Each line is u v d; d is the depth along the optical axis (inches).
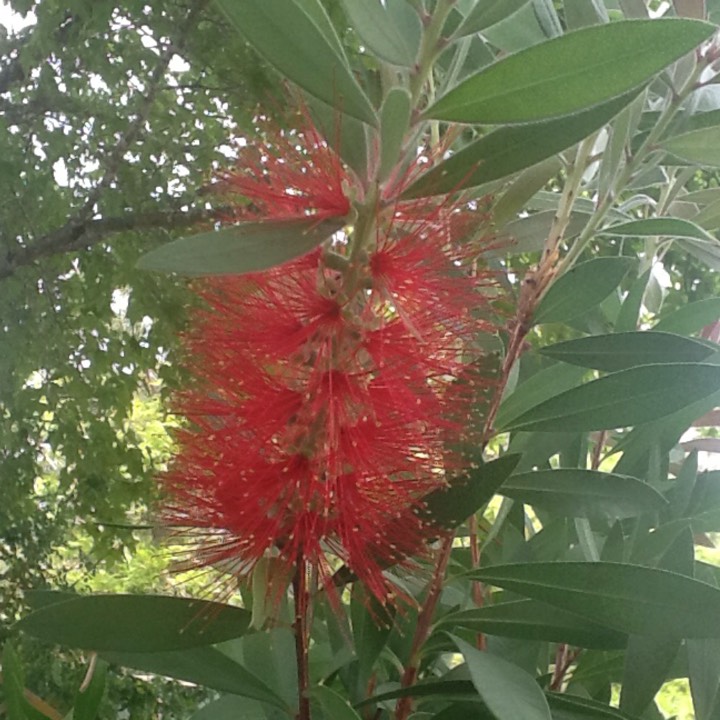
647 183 14.1
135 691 23.4
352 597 12.4
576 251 12.4
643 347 12.2
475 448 10.3
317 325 9.3
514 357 12.2
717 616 9.9
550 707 11.1
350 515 9.6
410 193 9.0
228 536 10.3
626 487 11.9
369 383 9.6
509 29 11.9
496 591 15.8
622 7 12.3
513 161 9.0
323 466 9.4
